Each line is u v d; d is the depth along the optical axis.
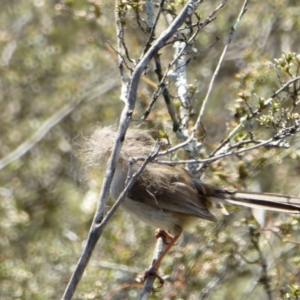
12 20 17.09
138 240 13.52
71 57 16.16
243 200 9.70
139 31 14.51
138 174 7.15
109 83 16.05
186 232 12.60
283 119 9.07
